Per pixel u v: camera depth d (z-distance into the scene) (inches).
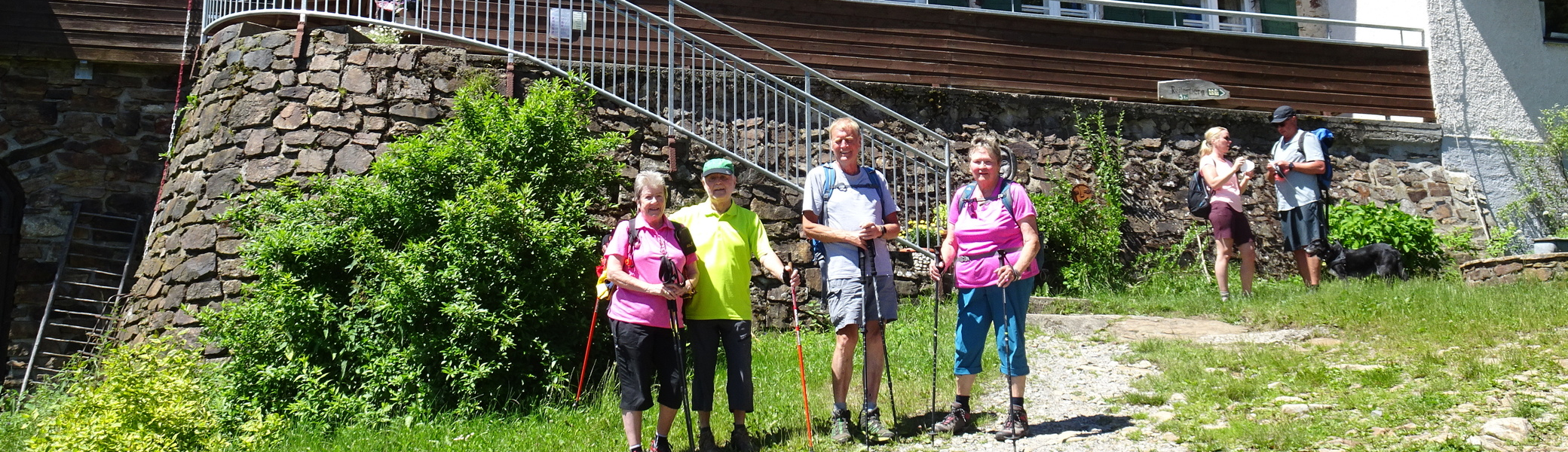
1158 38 490.0
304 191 354.6
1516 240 506.0
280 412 271.7
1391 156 506.9
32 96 429.7
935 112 449.7
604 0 377.7
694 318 211.5
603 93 371.6
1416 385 219.0
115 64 436.8
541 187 325.7
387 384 270.4
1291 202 375.2
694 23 437.7
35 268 419.5
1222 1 546.3
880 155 429.4
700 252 212.5
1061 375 263.7
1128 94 481.7
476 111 336.2
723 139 397.7
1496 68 529.7
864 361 214.5
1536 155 519.2
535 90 343.6
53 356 410.6
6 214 428.1
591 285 310.2
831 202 213.3
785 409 242.1
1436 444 182.2
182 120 404.8
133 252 426.9
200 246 351.6
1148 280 437.4
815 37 450.0
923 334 320.2
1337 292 328.8
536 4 382.6
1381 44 517.0
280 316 279.1
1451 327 265.7
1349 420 199.5
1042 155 456.1
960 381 215.0
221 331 285.4
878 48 456.4
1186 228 463.5
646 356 204.2
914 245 384.8
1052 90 473.1
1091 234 430.6
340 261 298.2
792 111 430.0
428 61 379.2
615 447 224.2
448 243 289.4
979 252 208.1
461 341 277.4
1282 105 499.2
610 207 364.2
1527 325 260.7
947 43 464.8
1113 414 225.0
